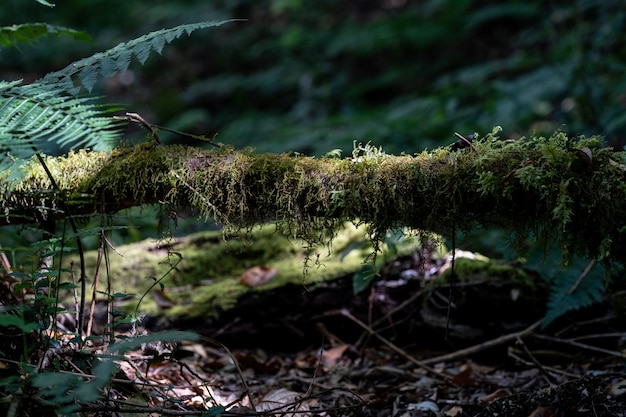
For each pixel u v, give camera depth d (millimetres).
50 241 2193
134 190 2361
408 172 2182
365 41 8438
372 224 2268
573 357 3107
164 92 8383
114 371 1972
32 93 2094
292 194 2256
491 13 7816
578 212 2053
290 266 3527
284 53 8969
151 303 3387
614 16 5488
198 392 2562
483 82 6715
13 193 2371
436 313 3305
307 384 2959
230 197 2289
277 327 3357
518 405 2373
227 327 3359
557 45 6289
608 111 4980
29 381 1828
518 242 2391
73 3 10562
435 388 2854
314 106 7738
